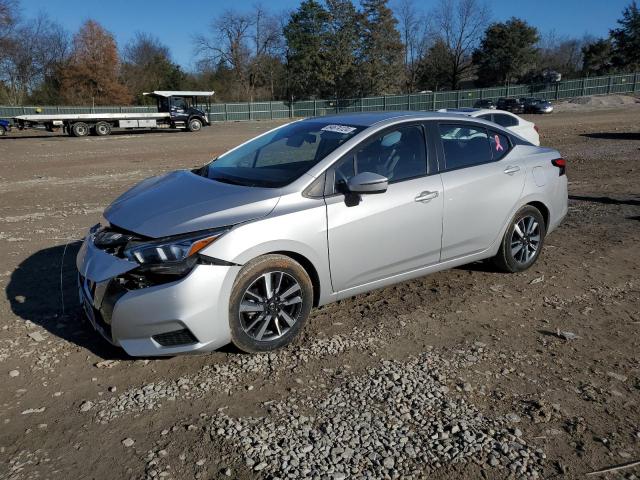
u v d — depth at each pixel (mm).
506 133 5254
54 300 4723
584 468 2674
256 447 2816
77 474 2633
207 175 4523
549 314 4461
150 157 18453
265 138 5000
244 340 3658
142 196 4055
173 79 68312
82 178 13164
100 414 3105
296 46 64062
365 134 4246
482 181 4770
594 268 5555
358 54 63062
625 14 68500
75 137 30297
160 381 3441
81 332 4105
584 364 3662
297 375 3518
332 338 4023
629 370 3584
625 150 15664
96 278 3467
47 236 7008
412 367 3613
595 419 3059
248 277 3584
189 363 3658
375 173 4125
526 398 3262
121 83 65125
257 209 3682
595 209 8242
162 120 34219
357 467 2674
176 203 3787
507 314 4461
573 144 18062
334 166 4039
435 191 4449
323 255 3904
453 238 4652
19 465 2695
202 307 3398
